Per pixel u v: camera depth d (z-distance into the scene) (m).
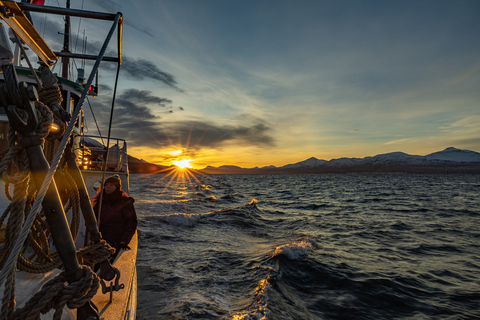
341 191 45.94
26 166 1.14
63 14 1.48
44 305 1.14
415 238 11.29
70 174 1.66
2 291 1.58
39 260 1.72
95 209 3.74
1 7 1.24
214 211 16.88
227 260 7.75
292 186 63.66
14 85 1.04
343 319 4.85
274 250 8.68
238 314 4.59
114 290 2.40
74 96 5.61
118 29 1.73
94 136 6.09
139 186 50.25
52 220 1.17
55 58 1.90
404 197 33.66
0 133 3.93
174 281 6.05
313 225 14.06
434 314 5.11
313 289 6.05
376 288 6.11
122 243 3.42
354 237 11.32
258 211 19.00
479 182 87.06
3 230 2.67
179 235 10.74
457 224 14.73
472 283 6.56
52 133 1.52
